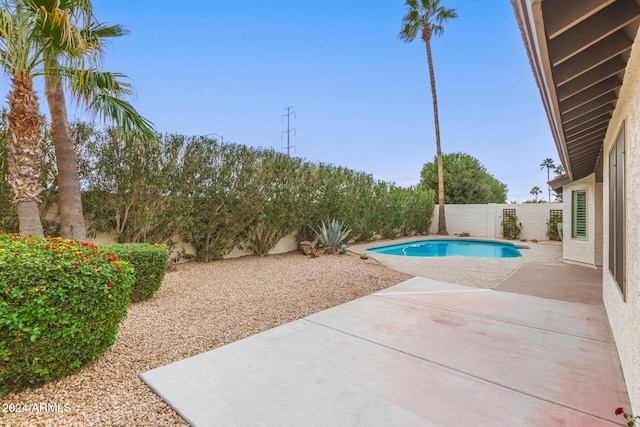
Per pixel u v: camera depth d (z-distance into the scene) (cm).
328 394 260
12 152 516
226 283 656
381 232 1595
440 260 980
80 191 643
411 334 387
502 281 692
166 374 290
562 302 525
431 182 2427
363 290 625
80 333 277
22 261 248
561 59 204
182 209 796
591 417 232
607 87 297
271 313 475
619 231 324
